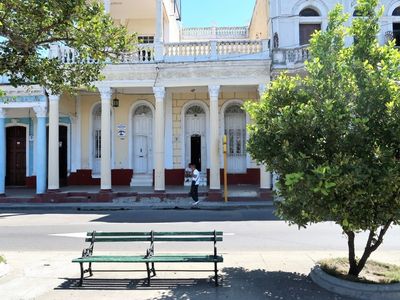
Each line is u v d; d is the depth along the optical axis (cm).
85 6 675
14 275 704
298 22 1992
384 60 639
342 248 959
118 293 603
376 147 579
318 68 648
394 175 541
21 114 2291
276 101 682
